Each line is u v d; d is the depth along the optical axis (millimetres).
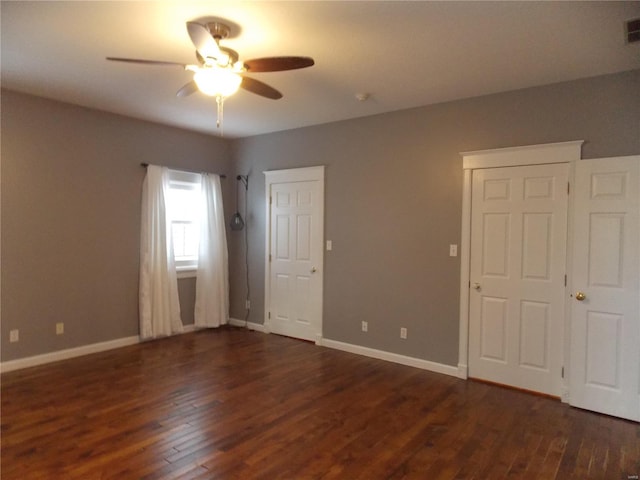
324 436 2783
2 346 3922
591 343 3240
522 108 3645
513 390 3662
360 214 4672
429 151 4168
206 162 5672
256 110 4430
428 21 2492
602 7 2311
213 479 2283
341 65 3170
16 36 2744
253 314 5762
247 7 2352
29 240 4086
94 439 2686
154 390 3521
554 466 2467
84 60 3141
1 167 3898
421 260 4230
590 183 3246
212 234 5633
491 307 3818
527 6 2312
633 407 3066
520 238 3662
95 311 4582
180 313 5480
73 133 4363
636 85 3170
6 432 2762
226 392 3508
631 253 3084
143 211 4949
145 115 4723
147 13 2432
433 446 2676
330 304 4934
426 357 4199
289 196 5316
